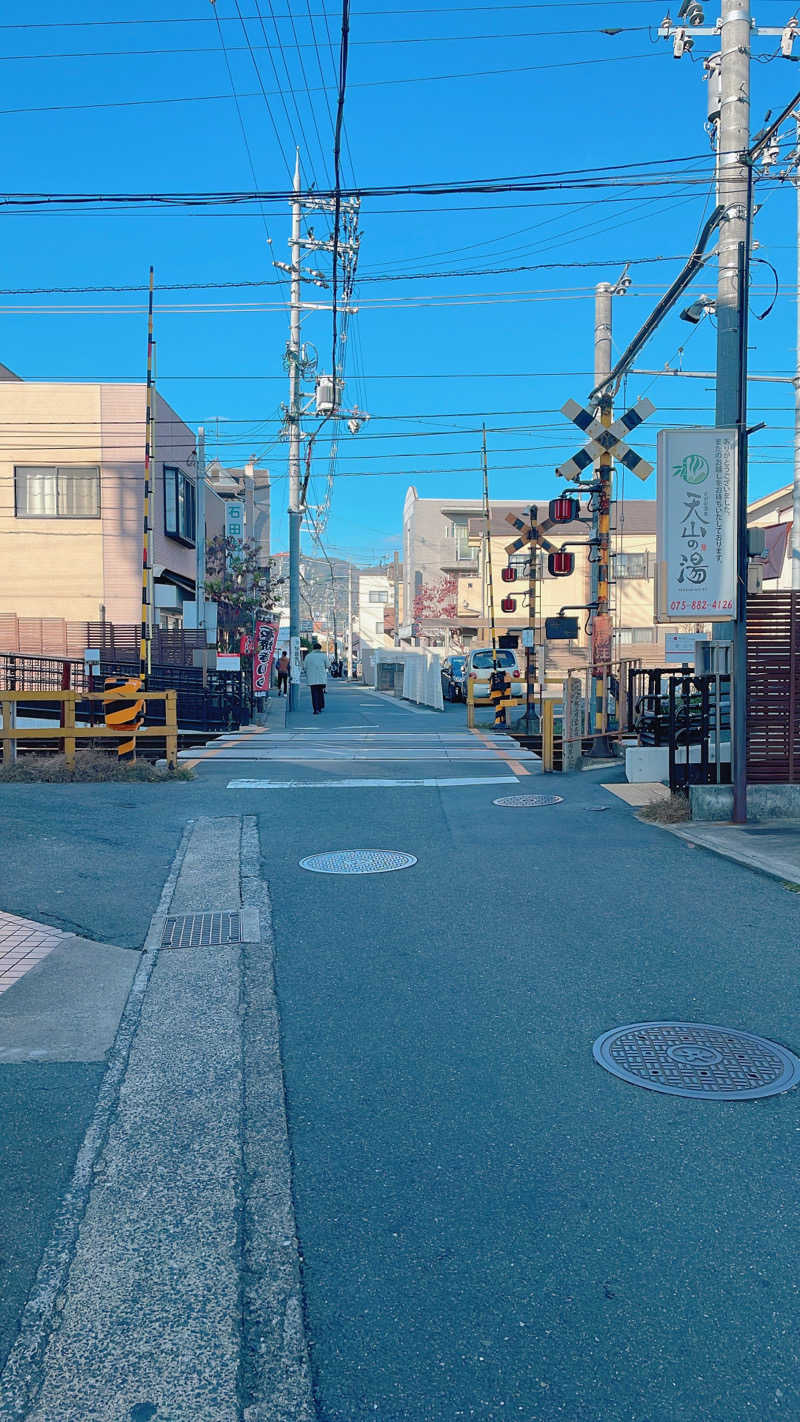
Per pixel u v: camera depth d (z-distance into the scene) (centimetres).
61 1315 298
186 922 711
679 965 596
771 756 1038
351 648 9088
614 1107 422
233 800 1196
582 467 1659
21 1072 467
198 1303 304
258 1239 334
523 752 1731
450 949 635
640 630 4597
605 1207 349
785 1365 274
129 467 2923
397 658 4334
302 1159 385
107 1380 273
